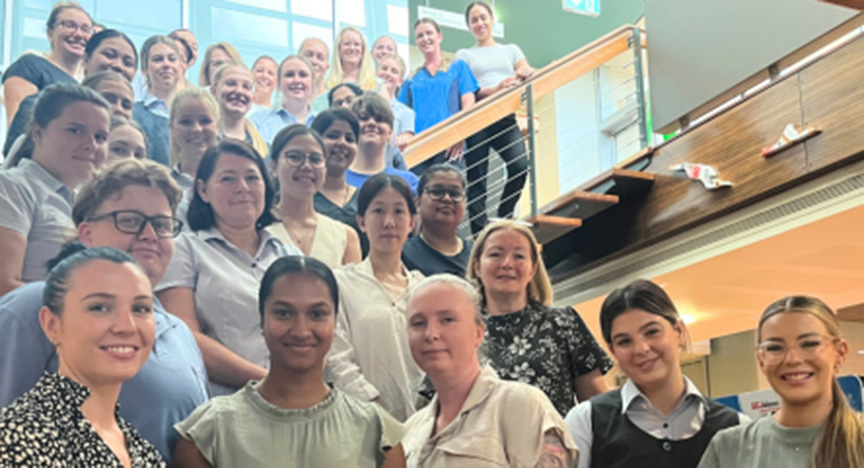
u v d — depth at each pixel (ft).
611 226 15.06
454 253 10.57
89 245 8.35
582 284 15.89
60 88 8.64
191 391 7.68
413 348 6.22
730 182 12.35
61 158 8.45
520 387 6.09
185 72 9.62
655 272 14.16
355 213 10.09
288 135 9.85
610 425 6.97
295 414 5.73
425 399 8.46
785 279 14.70
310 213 9.77
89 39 9.06
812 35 11.35
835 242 12.19
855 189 10.63
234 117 9.86
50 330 5.51
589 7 19.80
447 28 16.67
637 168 14.65
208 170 9.16
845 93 10.49
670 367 6.86
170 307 8.46
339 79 10.90
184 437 5.65
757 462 6.23
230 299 8.76
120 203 8.52
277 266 6.20
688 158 13.41
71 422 4.96
